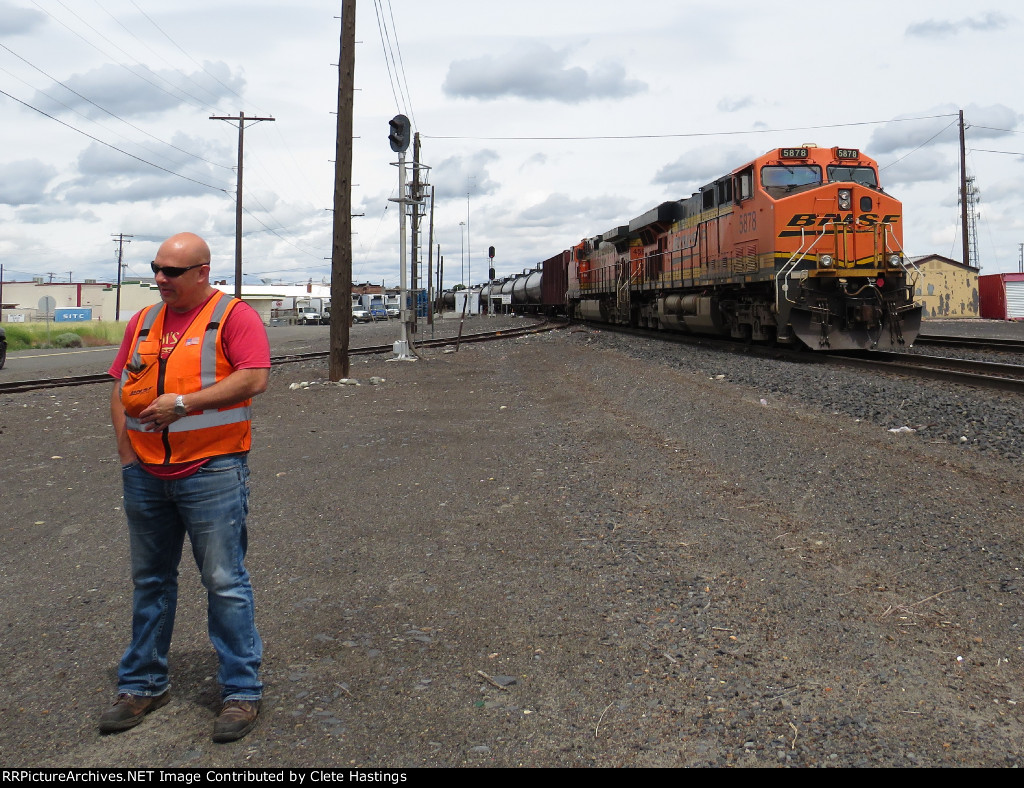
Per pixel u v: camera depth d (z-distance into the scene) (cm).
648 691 351
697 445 857
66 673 389
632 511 625
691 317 2247
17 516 693
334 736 324
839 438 840
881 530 548
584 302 3700
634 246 2867
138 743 326
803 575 477
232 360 342
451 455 880
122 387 341
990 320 4309
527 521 614
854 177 1764
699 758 300
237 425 342
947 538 524
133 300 9694
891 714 326
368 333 4194
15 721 345
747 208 1797
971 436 823
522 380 1598
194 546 341
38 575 537
